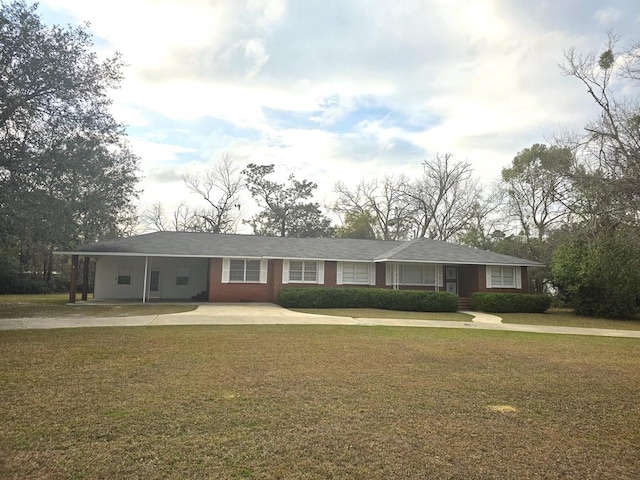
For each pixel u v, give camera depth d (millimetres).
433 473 3666
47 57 16984
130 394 5828
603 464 3951
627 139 19344
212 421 4840
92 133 19594
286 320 15477
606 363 8945
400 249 25328
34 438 4246
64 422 4715
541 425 5012
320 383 6648
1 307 18766
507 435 4648
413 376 7293
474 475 3648
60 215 18297
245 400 5668
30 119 17500
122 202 33844
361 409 5406
